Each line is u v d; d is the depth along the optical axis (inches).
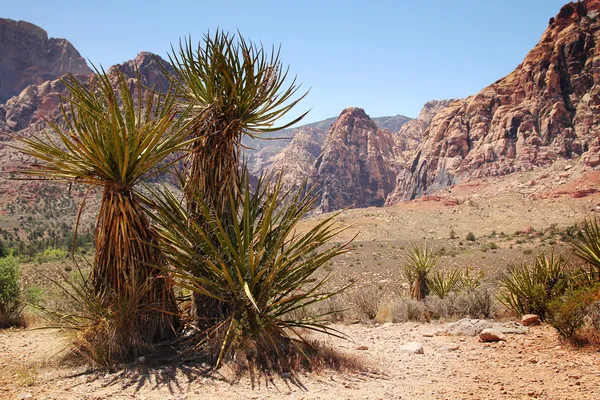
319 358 273.3
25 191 4527.6
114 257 266.2
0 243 2331.4
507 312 466.6
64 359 260.2
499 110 6417.3
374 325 467.8
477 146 6397.6
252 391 220.8
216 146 289.1
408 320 491.8
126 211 265.4
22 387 218.8
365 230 3774.6
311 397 213.3
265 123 315.9
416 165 7834.6
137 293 264.5
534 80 6181.1
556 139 5506.9
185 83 312.7
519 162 5575.8
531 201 4097.0
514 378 249.0
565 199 3890.3
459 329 392.2
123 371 243.3
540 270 438.3
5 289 413.1
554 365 268.4
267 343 268.7
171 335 283.7
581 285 360.5
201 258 267.6
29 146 256.7
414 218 4168.3
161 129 261.9
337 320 498.9
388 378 253.3
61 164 249.6
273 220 293.9
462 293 509.0
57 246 3014.3
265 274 277.4
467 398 215.5
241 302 273.9
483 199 4584.2
